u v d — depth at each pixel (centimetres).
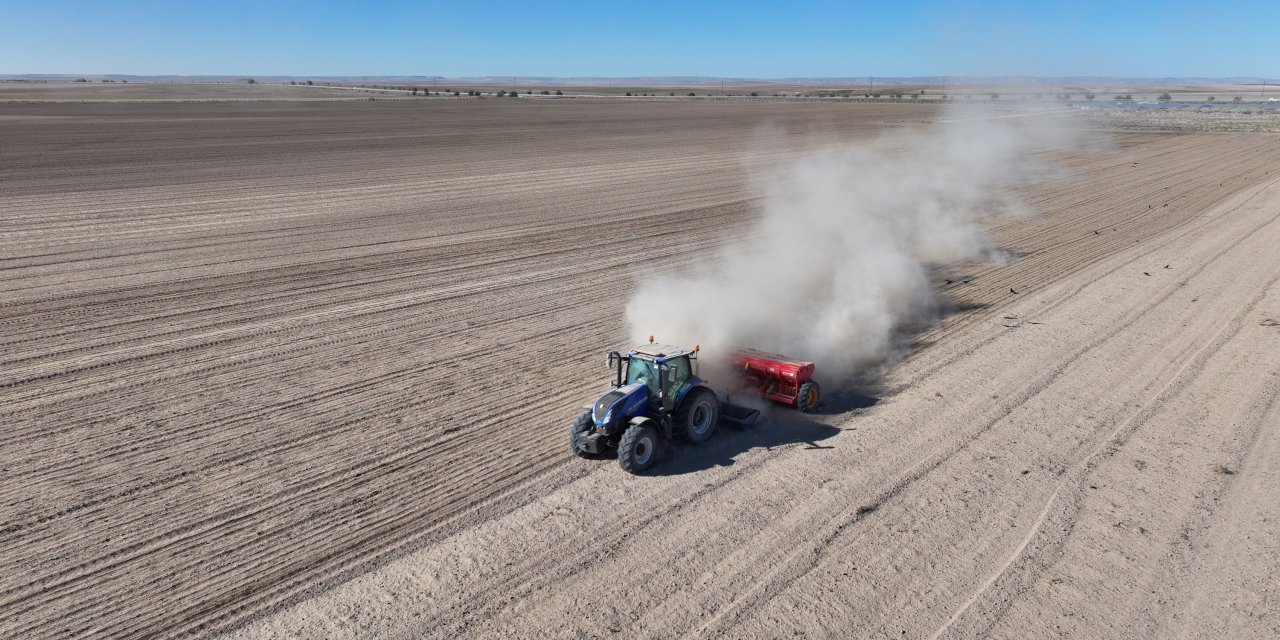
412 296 2011
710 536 956
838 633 790
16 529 965
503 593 853
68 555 916
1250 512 1006
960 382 1458
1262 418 1286
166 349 1602
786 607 828
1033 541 945
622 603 836
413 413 1314
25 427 1245
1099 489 1066
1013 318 1855
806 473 1112
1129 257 2469
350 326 1767
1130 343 1666
